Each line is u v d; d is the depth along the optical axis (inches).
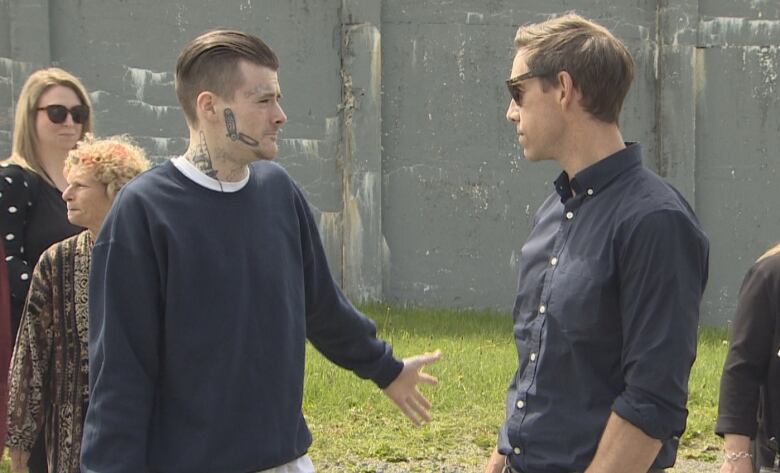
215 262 123.3
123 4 525.0
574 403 118.6
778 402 145.6
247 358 124.6
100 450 119.3
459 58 568.1
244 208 126.9
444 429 297.6
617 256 115.8
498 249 572.4
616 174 119.3
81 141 191.9
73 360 159.6
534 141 122.6
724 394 148.3
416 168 565.9
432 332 451.2
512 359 383.2
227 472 123.1
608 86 119.3
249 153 125.7
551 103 120.9
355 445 281.4
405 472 262.2
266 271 126.9
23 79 506.0
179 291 121.7
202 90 125.9
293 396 129.6
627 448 112.9
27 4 505.4
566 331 118.4
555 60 119.7
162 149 532.4
